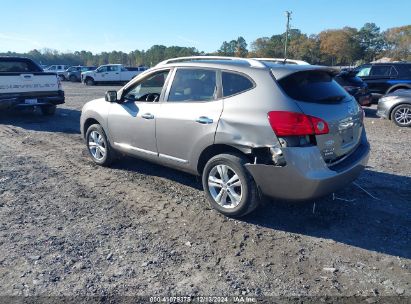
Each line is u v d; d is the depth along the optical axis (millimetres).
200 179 5258
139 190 5145
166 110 4719
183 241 3775
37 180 5543
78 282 3092
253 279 3170
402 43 110875
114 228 4035
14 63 11594
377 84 15094
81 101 17312
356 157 4199
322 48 113188
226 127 4012
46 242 3715
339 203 4695
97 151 6211
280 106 3686
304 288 3059
